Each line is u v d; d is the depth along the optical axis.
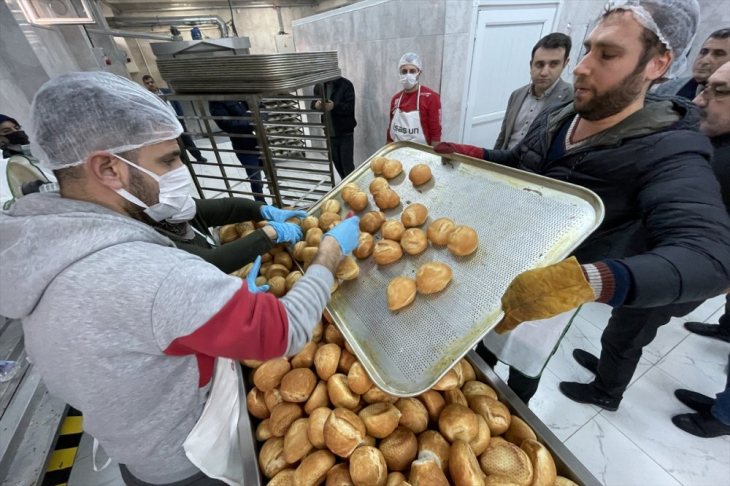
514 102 1.87
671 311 0.97
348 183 1.10
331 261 0.68
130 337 0.45
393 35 2.46
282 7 5.70
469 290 0.66
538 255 0.62
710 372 1.43
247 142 2.76
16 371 1.35
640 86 0.65
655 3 0.54
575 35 2.66
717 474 1.12
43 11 2.48
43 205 0.46
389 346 0.66
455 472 0.55
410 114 2.11
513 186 0.76
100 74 0.49
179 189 0.61
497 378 0.73
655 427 1.26
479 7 2.04
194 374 0.58
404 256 0.81
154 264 0.45
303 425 0.66
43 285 0.42
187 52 3.64
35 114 0.44
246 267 0.97
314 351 0.78
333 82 2.69
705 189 0.58
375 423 0.61
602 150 0.73
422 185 0.95
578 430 1.27
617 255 0.83
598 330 1.68
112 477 1.26
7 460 1.17
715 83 1.00
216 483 0.76
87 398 0.48
